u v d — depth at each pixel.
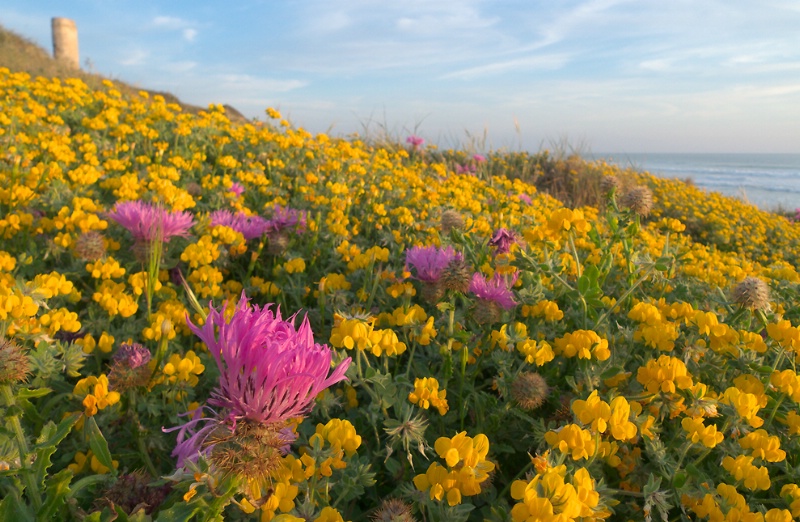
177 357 2.03
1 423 1.55
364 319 2.10
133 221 3.26
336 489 1.60
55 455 1.88
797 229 13.04
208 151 7.72
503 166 13.08
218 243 3.64
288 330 1.29
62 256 3.54
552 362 2.65
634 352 2.67
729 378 2.54
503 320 2.81
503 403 2.34
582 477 1.43
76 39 28.47
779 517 1.73
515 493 1.37
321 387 1.29
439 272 2.92
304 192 5.98
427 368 2.65
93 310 2.71
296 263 3.57
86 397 1.79
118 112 8.23
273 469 1.26
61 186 4.28
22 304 1.94
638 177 15.13
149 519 1.21
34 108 6.87
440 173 8.91
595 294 2.70
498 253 3.49
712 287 4.11
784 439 2.24
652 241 5.39
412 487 1.72
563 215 2.94
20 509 1.22
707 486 1.87
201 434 1.29
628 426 1.66
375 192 5.99
